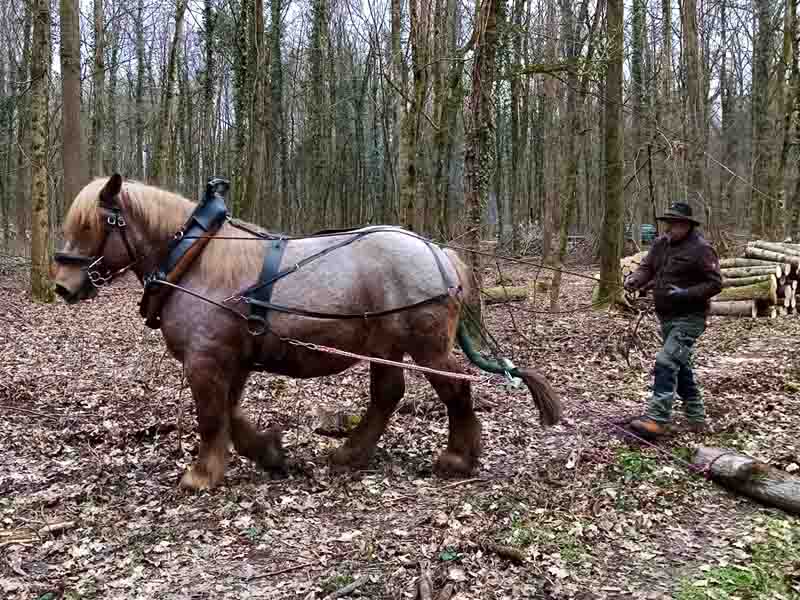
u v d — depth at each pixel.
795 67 16.86
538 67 10.52
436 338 4.66
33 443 5.57
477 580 3.52
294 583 3.56
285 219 27.12
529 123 32.34
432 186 17.91
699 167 17.14
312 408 6.55
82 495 4.61
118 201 4.55
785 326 10.90
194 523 4.24
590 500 4.43
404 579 3.56
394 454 5.46
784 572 3.56
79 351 9.28
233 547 3.95
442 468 4.96
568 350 9.37
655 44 25.25
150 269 4.68
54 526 4.11
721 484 4.68
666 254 5.64
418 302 4.59
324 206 28.36
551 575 3.58
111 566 3.73
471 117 8.66
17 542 3.94
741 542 3.89
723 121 32.47
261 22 18.11
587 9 14.47
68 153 13.49
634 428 5.51
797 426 5.88
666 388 5.50
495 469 5.11
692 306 5.52
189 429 5.95
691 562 3.71
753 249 12.95
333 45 31.41
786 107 17.36
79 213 4.50
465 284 4.94
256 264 4.58
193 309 4.51
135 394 7.08
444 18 15.07
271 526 4.19
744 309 11.89
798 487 4.30
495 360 5.03
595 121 25.95
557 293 12.64
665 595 3.37
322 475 5.02
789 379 7.55
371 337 4.72
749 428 5.82
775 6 21.27
